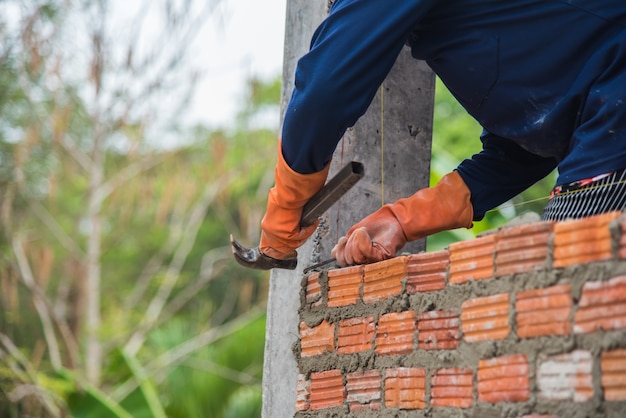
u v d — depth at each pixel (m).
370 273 2.89
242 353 12.33
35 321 13.93
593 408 2.15
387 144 3.69
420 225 3.14
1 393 11.35
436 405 2.57
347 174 2.73
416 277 2.71
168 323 16.84
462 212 3.21
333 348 2.99
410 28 2.77
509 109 2.79
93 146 14.88
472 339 2.48
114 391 10.72
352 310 2.94
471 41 2.78
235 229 18.83
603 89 2.61
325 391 3.00
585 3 2.67
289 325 3.53
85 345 15.41
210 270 17.31
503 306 2.40
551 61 2.71
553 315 2.27
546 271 2.30
